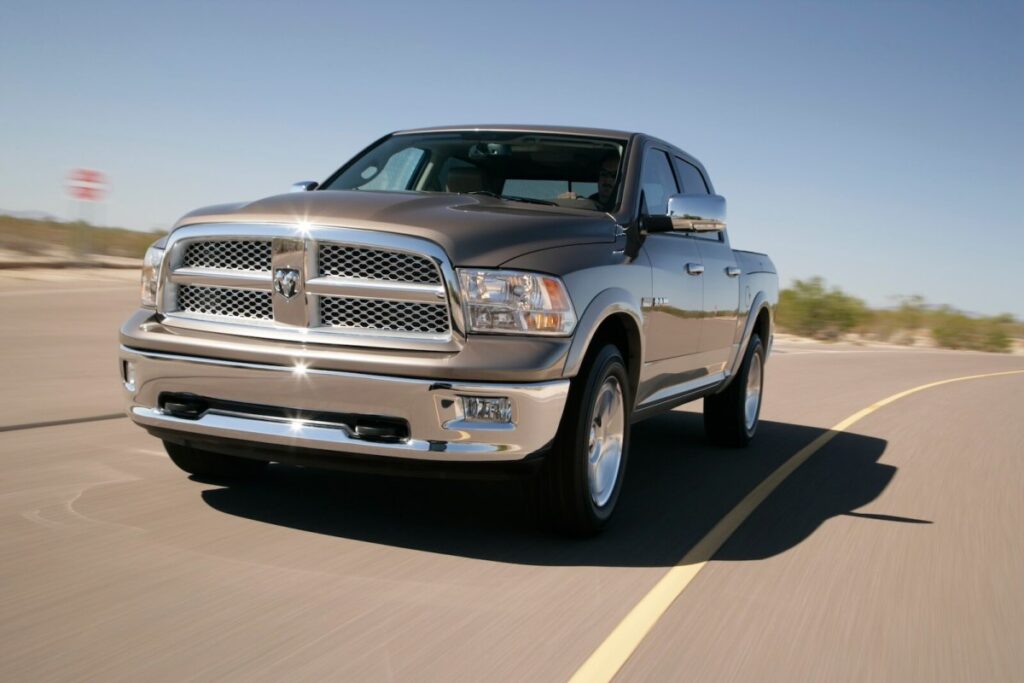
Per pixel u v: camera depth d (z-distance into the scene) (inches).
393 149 237.5
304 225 161.2
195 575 147.7
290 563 155.9
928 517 218.5
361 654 121.9
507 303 158.2
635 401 204.8
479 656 123.7
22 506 179.9
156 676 112.0
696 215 207.5
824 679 124.0
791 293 1202.6
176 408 171.5
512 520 191.5
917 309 1429.6
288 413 162.7
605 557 171.8
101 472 208.8
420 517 188.4
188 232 170.4
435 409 155.8
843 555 182.4
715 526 198.8
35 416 270.7
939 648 137.4
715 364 262.7
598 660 124.7
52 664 113.8
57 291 703.1
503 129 236.1
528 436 158.2
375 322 160.4
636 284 191.3
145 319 175.2
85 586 140.3
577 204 208.7
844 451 303.6
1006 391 560.1
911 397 486.0
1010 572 178.1
